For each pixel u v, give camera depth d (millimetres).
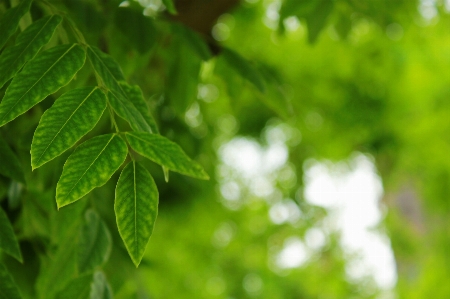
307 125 6324
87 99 944
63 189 875
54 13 1179
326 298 7184
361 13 2578
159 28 1817
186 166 956
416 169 5211
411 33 4602
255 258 7418
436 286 3623
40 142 879
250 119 6219
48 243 1701
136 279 1817
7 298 1123
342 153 6500
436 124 4891
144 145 943
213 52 1916
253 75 1825
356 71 5629
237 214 6809
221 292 7074
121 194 912
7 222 1185
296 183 6742
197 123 4375
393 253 5141
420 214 5336
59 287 1521
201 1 2375
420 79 5125
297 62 5648
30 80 967
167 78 2020
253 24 4887
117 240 1799
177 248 5273
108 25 1630
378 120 5629
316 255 7340
